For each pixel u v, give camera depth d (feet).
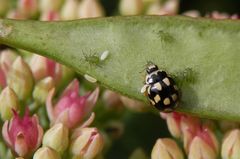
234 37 0.28
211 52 0.28
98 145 0.29
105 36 0.28
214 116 0.28
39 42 0.27
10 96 0.30
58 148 0.29
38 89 0.31
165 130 0.37
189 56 0.28
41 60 0.32
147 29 0.28
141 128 0.37
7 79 0.31
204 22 0.28
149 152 0.36
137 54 0.28
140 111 0.33
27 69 0.31
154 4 0.37
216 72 0.28
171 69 0.28
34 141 0.29
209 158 0.29
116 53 0.28
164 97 0.27
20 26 0.27
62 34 0.27
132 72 0.28
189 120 0.30
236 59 0.28
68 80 0.32
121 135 0.36
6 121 0.29
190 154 0.29
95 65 0.27
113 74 0.28
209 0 0.41
